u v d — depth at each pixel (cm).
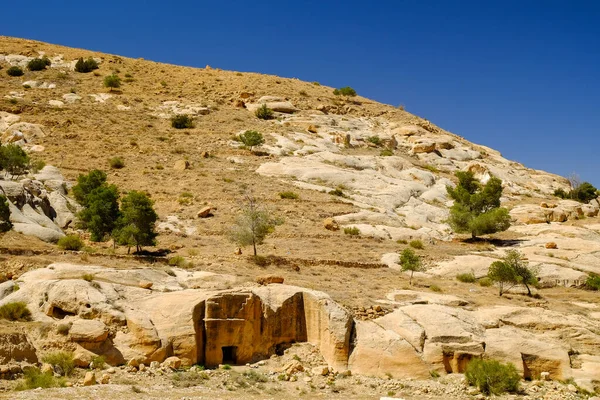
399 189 5638
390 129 8306
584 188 7206
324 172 5722
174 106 7844
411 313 2605
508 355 2403
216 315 2347
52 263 2705
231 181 5359
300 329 2545
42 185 4134
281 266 3347
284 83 9556
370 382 2228
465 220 4722
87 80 8575
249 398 1934
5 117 6406
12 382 1828
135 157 5841
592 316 2948
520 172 7906
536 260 3894
